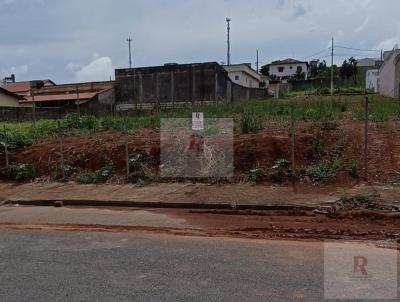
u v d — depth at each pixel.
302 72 81.69
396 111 14.73
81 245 6.18
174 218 7.75
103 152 11.90
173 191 9.47
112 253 5.74
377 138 10.84
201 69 34.59
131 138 12.69
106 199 9.20
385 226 6.82
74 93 44.81
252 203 8.25
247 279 4.69
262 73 86.81
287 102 21.31
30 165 11.90
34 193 10.23
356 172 9.26
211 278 4.74
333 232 6.55
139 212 8.34
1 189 10.93
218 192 9.14
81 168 11.68
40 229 7.25
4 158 12.69
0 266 5.33
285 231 6.70
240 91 40.94
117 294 4.37
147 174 10.59
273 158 10.30
